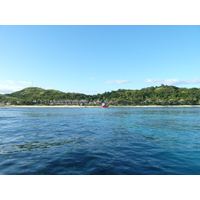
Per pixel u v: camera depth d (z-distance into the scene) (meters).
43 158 9.16
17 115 51.00
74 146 12.23
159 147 12.02
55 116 46.44
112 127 23.48
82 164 8.20
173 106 143.88
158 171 7.50
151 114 52.62
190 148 11.77
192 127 23.44
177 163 8.52
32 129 21.48
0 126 24.77
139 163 8.45
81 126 24.55
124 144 12.97
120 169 7.64
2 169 7.56
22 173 7.15
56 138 15.51
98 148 11.62
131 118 38.59
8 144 12.93
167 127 23.39
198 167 8.00
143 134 17.80
